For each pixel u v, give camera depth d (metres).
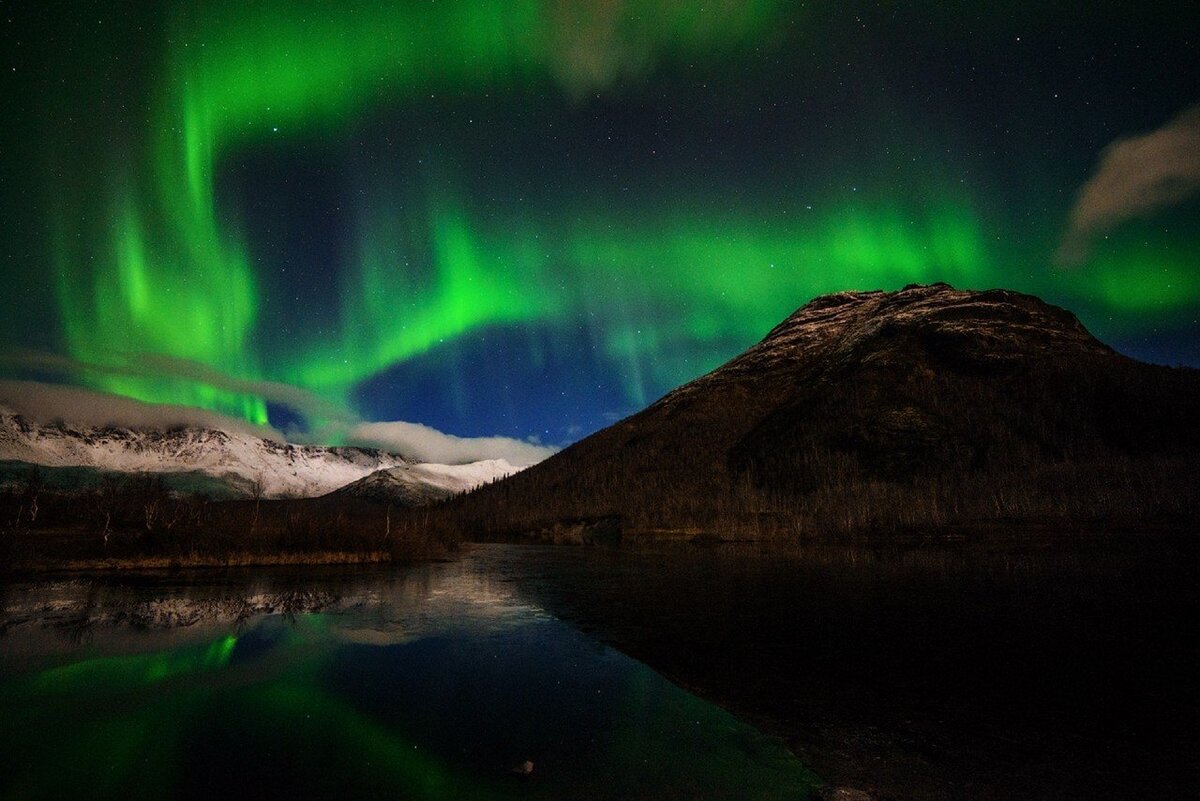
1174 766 11.79
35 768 11.09
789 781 10.88
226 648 21.31
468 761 11.60
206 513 77.00
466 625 26.34
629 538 146.25
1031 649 21.97
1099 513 103.38
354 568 56.19
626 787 10.48
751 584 43.91
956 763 11.84
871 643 22.98
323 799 9.81
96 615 27.86
